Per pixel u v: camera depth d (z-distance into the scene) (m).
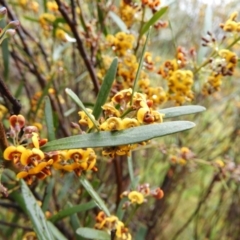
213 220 0.65
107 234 0.23
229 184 0.58
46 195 0.28
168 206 0.61
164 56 0.67
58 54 0.37
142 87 0.27
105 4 0.34
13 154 0.16
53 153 0.17
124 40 0.28
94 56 0.32
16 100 0.23
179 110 0.19
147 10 0.33
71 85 0.48
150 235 0.53
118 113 0.18
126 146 0.18
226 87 0.68
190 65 0.29
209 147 0.67
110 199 0.48
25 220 0.41
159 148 0.35
